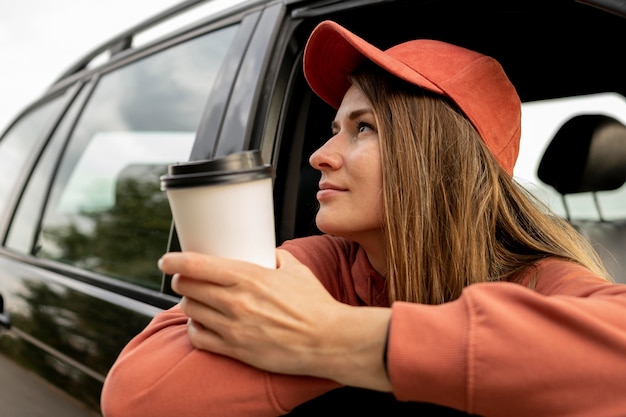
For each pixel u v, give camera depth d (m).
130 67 2.02
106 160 1.89
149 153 1.67
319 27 0.95
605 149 1.70
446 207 0.89
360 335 0.66
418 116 0.90
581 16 1.10
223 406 0.74
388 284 0.90
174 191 0.67
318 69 1.06
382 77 0.92
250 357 0.71
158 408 0.75
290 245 1.03
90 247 1.77
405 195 0.87
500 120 0.98
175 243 1.39
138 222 1.60
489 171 0.94
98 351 1.39
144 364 0.79
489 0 1.17
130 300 1.42
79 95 2.33
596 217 1.83
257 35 1.43
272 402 0.73
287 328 0.68
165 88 1.74
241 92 1.37
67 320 1.58
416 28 1.30
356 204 0.88
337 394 0.87
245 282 0.67
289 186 1.31
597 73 1.53
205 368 0.75
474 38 1.36
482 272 0.89
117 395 0.78
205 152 1.37
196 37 1.72
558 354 0.58
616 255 1.77
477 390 0.60
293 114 1.34
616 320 0.61
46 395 1.54
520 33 1.33
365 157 0.88
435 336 0.63
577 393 0.58
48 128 2.45
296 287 0.70
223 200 0.66
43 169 2.36
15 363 1.76
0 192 2.75
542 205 1.05
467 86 0.94
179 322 0.90
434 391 0.63
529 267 0.90
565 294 0.77
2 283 2.07
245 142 1.28
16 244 2.29
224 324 0.70
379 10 1.24
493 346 0.60
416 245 0.86
